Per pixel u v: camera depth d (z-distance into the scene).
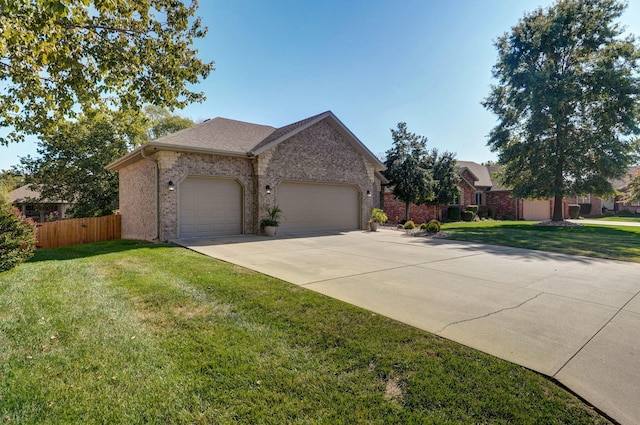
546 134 18.84
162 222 11.35
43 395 2.60
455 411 2.43
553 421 2.32
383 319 4.10
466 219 26.45
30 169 20.56
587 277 6.50
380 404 2.51
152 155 11.88
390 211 24.00
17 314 4.23
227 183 13.01
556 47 17.66
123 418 2.36
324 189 15.72
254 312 4.32
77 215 20.92
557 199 19.56
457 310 4.47
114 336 3.63
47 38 5.07
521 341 3.53
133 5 6.44
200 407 2.48
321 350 3.33
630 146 17.30
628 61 16.70
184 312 4.34
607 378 2.83
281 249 9.70
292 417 2.38
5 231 6.67
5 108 7.78
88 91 7.33
